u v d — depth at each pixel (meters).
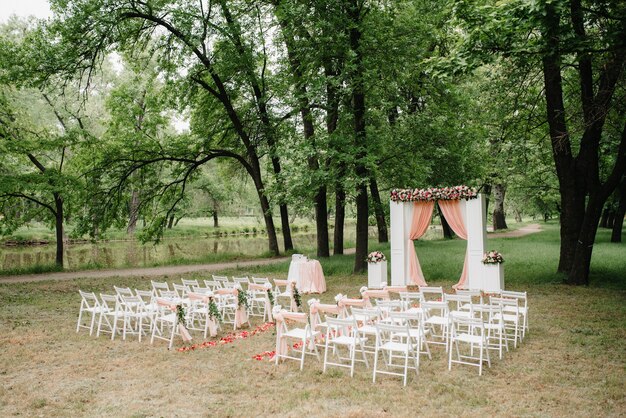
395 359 7.82
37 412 5.93
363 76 15.90
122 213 23.58
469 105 21.14
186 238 47.03
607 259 17.77
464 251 22.66
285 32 17.33
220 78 22.38
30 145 20.67
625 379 6.46
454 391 6.26
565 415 5.45
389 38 16.61
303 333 7.72
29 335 9.84
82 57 20.19
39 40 19.06
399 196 15.34
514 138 18.77
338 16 16.48
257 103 23.05
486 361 7.52
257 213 58.03
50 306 13.20
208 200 48.97
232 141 26.42
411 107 20.52
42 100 25.70
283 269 19.30
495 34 10.21
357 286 15.23
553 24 9.45
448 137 18.89
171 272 20.14
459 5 10.47
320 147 16.72
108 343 9.21
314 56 17.14
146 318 11.16
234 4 21.27
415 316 7.36
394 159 18.61
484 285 13.47
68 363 7.93
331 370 7.30
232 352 8.41
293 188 16.92
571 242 14.49
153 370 7.47
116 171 22.19
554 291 12.91
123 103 23.81
